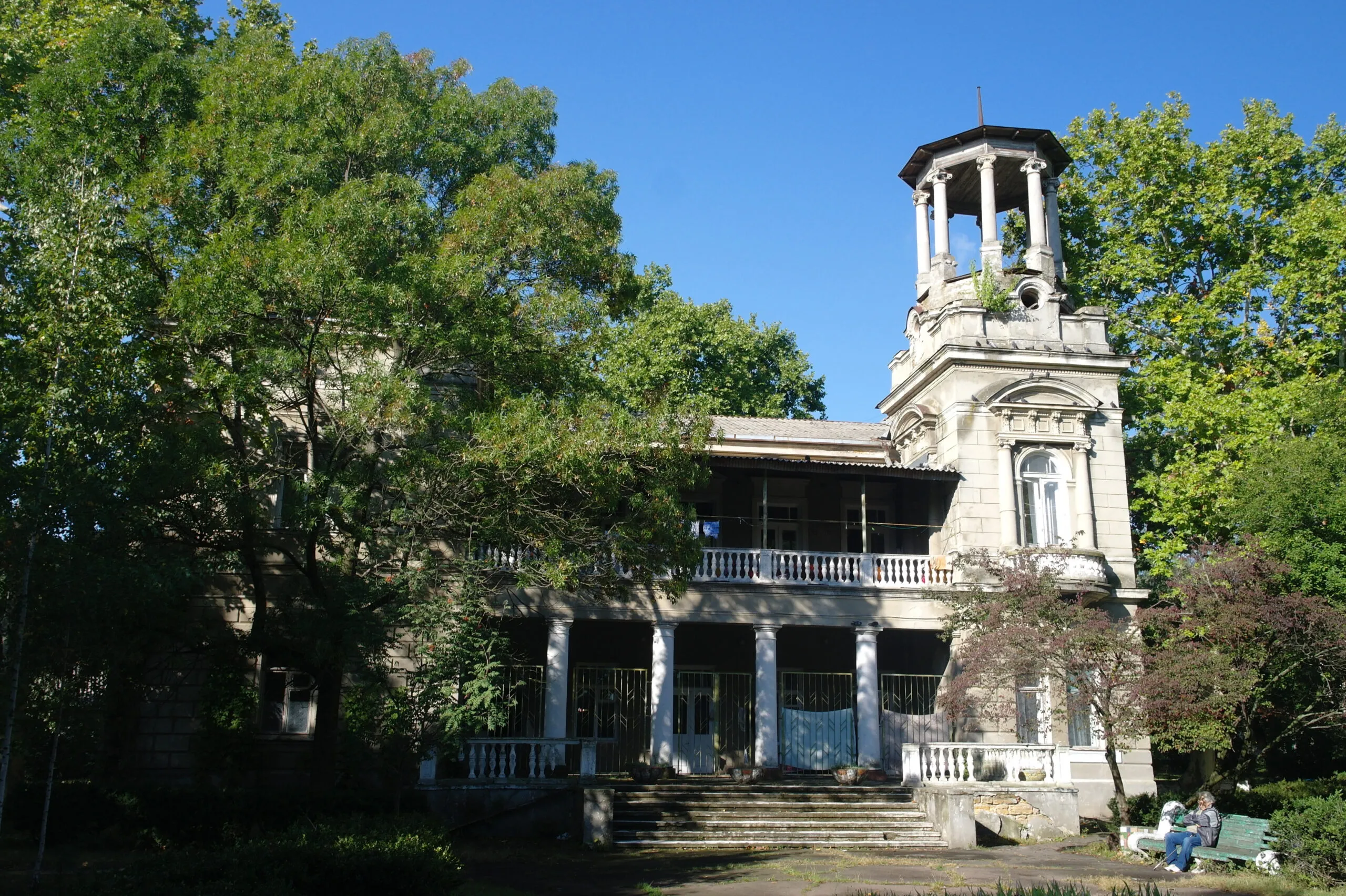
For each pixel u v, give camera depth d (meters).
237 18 32.31
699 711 29.11
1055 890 13.20
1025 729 27.11
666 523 20.39
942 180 32.56
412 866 11.54
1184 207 36.19
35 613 13.83
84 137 18.00
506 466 18.50
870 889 15.53
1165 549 31.14
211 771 23.17
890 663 29.66
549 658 25.84
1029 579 22.58
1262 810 25.44
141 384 16.61
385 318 18.22
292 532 21.45
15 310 15.05
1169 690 20.27
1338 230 32.22
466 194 20.23
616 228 22.36
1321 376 32.75
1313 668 23.66
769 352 48.34
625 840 20.52
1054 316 30.56
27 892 12.83
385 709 19.73
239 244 17.48
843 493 31.81
